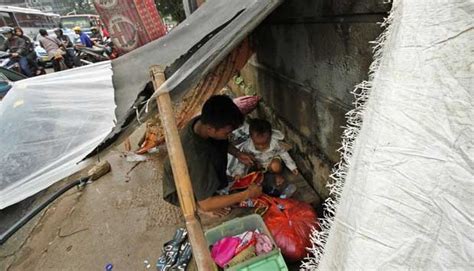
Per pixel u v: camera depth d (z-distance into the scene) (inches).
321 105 89.4
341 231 27.8
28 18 594.2
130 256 98.4
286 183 109.8
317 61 87.0
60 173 53.6
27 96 68.6
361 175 26.8
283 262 69.6
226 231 84.0
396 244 24.1
